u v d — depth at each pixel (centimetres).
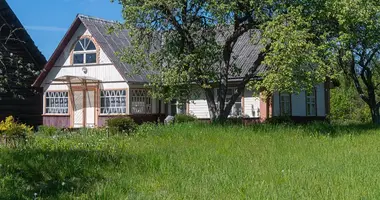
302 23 1762
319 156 1083
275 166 933
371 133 1648
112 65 2855
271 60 1717
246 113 2697
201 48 1983
